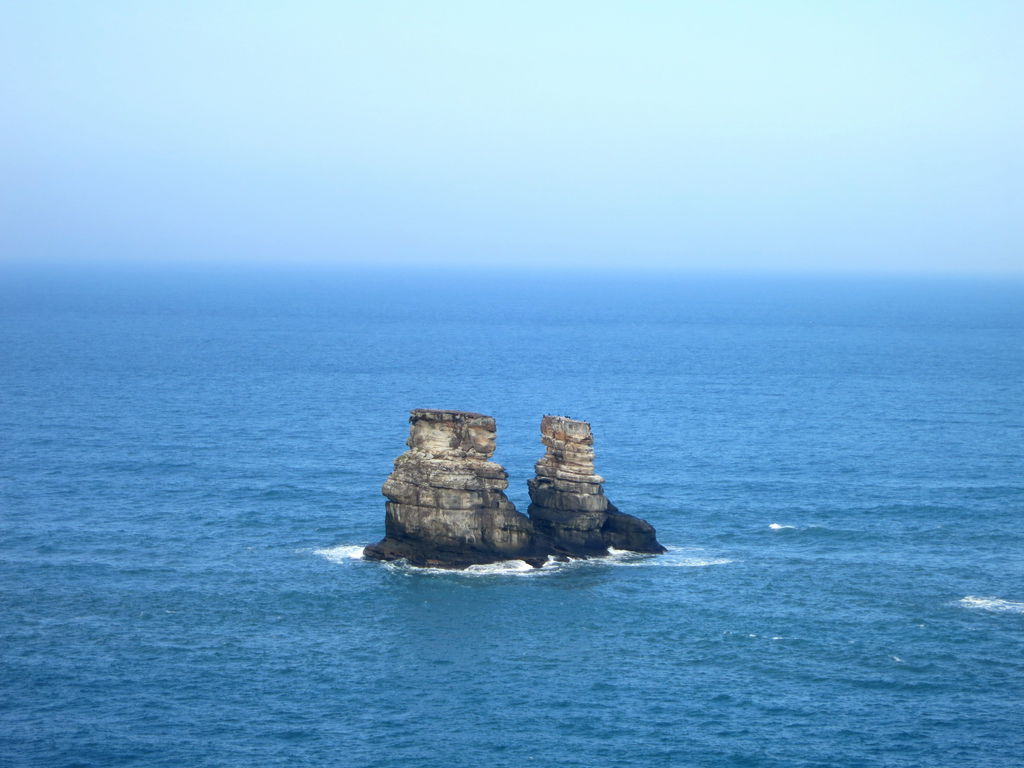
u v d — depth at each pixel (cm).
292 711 9694
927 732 9444
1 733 9138
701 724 9575
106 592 12338
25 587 12438
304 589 12519
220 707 9725
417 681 10300
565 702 9950
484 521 13450
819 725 9556
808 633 11469
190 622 11544
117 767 8700
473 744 9206
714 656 10919
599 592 12562
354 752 9050
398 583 12750
